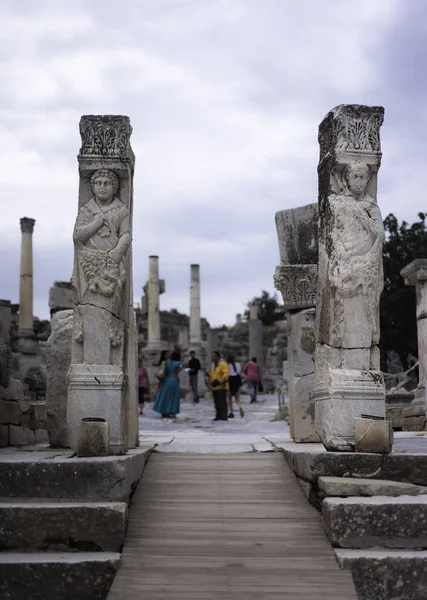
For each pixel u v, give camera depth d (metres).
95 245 7.51
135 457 6.86
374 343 7.43
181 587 5.41
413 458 6.64
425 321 12.50
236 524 6.27
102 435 6.88
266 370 44.47
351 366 7.28
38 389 17.77
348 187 7.54
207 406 26.83
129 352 8.26
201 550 5.88
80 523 5.93
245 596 5.30
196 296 41.59
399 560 5.58
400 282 28.45
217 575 5.54
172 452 8.12
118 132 7.66
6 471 6.27
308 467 6.67
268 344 49.97
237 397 19.69
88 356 7.36
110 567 5.62
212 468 7.51
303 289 9.91
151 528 6.21
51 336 8.96
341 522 5.88
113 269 7.45
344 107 7.57
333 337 7.34
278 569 5.61
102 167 7.62
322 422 7.38
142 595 5.33
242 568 5.63
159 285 37.72
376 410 7.09
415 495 6.26
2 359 9.15
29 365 31.33
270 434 12.38
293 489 6.97
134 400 8.48
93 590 5.59
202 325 56.41
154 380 34.41
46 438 10.88
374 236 7.45
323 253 7.71
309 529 6.19
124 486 6.25
